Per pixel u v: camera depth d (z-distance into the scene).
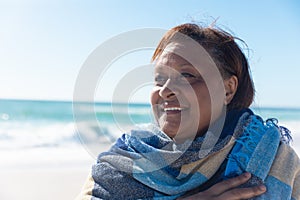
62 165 8.43
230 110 1.65
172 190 1.51
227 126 1.60
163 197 1.52
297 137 13.97
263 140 1.56
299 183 1.55
